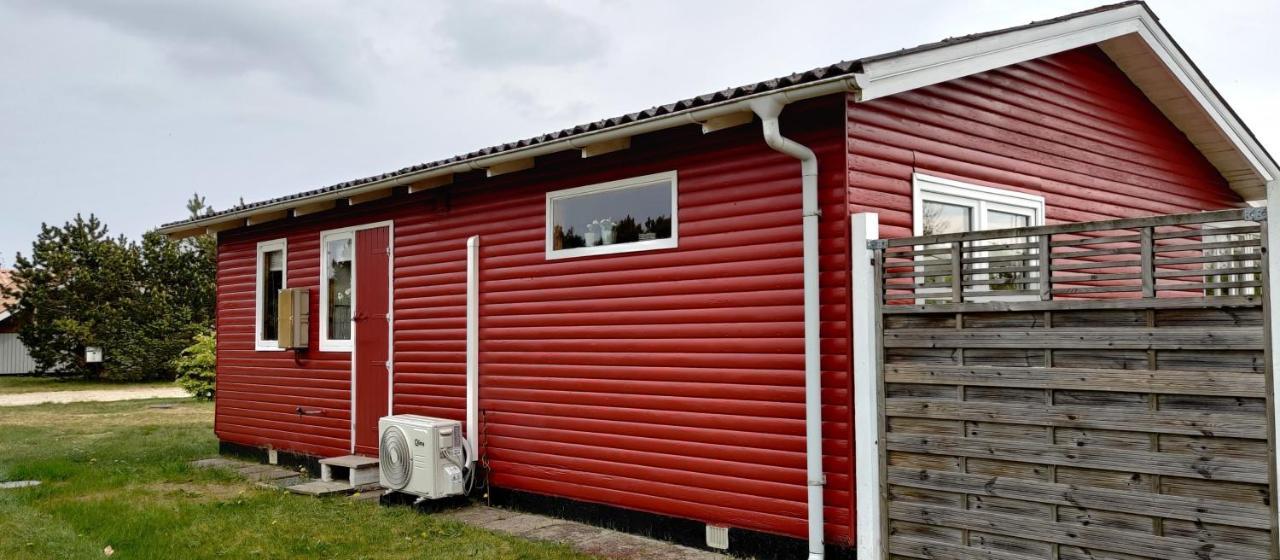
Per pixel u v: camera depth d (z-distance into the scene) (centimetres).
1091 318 417
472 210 774
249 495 805
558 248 695
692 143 598
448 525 664
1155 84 761
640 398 623
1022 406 437
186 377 1825
